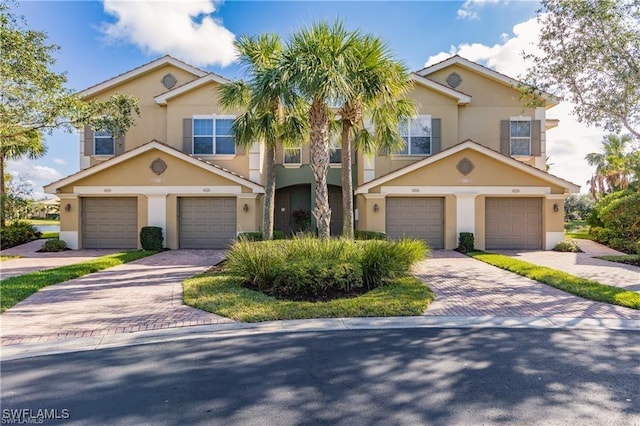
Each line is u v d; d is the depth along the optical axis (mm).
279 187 20656
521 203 17797
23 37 12219
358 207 19109
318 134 11633
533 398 4051
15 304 7699
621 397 4078
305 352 5371
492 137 19375
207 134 19000
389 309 7289
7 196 21234
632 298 8039
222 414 3750
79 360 5121
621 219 17469
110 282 9984
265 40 12656
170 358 5180
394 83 11414
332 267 8516
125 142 19609
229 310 7211
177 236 17609
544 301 8148
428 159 17250
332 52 10578
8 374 4688
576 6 11398
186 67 19672
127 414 3756
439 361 5039
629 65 11414
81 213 17594
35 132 14570
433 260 14266
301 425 3553
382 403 3949
